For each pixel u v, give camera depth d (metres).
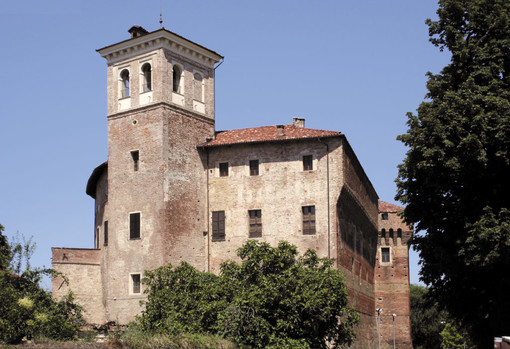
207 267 56.28
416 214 47.22
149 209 55.03
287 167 55.81
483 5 46.88
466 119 42.72
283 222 55.12
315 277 43.66
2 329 36.12
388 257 80.19
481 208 43.69
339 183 54.25
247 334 41.28
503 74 45.56
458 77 46.53
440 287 48.16
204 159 58.16
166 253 53.84
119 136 57.88
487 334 46.28
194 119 58.25
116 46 58.47
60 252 60.94
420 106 45.97
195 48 58.91
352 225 61.50
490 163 43.50
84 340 40.78
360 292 64.81
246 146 57.06
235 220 56.31
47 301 42.28
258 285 43.53
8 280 40.78
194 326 42.50
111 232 56.75
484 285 45.19
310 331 42.25
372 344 70.12
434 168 43.38
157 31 56.16
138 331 41.88
